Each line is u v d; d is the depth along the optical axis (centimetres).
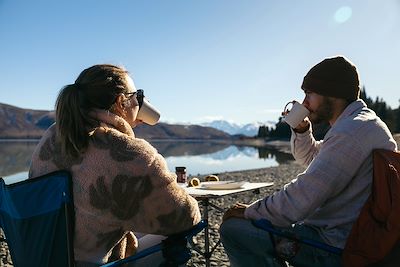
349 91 254
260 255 259
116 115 223
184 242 219
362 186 238
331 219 247
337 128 241
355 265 219
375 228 216
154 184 205
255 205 254
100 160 205
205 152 9650
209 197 293
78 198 207
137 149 207
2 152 9156
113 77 226
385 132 242
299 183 237
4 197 222
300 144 329
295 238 230
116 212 205
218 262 475
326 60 259
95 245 212
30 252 213
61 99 214
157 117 264
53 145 219
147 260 233
